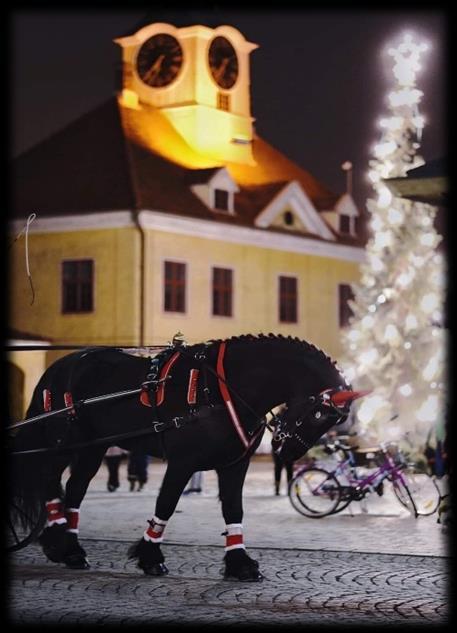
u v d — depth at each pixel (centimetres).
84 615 949
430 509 1878
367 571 1190
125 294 4191
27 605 994
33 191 4419
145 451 1184
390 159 3069
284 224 4881
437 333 3064
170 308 4294
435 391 3008
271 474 3031
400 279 3108
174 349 1173
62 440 1216
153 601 1016
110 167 4384
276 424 1132
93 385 1216
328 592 1061
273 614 954
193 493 2288
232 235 4556
